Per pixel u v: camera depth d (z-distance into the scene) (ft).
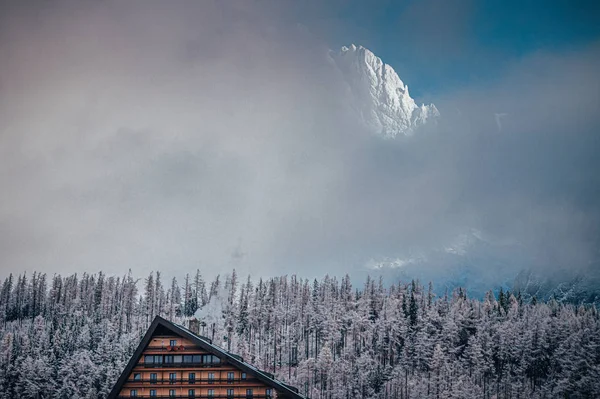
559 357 457.68
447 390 440.86
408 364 472.44
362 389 452.35
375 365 471.62
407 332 503.20
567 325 479.82
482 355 462.19
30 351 457.27
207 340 290.56
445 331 497.05
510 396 435.94
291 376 465.47
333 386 454.40
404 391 447.83
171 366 264.52
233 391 261.44
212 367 263.70
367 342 498.28
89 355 453.99
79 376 429.38
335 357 485.15
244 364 261.85
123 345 468.34
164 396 262.67
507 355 466.70
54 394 422.82
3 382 426.92
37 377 428.56
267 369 472.44
